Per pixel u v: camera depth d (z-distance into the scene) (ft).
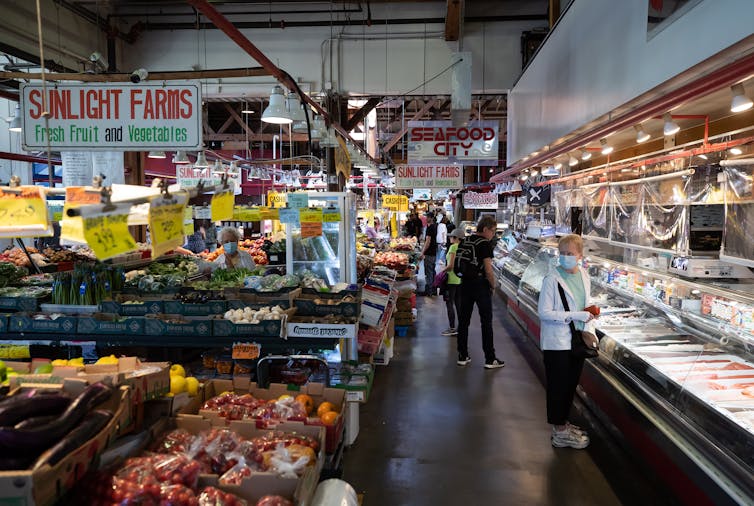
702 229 13.78
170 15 28.63
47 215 7.04
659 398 11.81
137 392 7.27
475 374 20.84
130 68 29.25
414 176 34.99
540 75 22.80
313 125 22.16
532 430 15.47
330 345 11.95
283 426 8.18
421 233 60.59
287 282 14.47
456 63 23.88
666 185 15.02
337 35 29.07
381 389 19.10
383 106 44.39
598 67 15.16
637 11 12.35
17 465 5.03
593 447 14.29
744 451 8.79
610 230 19.51
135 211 7.80
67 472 5.24
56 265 22.89
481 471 13.03
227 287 13.46
